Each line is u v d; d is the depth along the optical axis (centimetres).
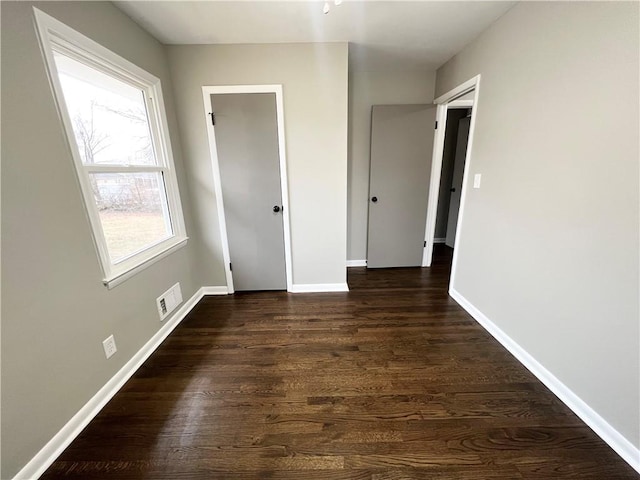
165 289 213
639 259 110
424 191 334
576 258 137
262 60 226
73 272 132
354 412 142
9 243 105
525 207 171
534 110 161
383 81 310
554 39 145
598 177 125
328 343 200
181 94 231
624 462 116
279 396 153
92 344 143
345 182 257
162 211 224
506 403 146
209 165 250
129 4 165
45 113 120
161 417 141
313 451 123
